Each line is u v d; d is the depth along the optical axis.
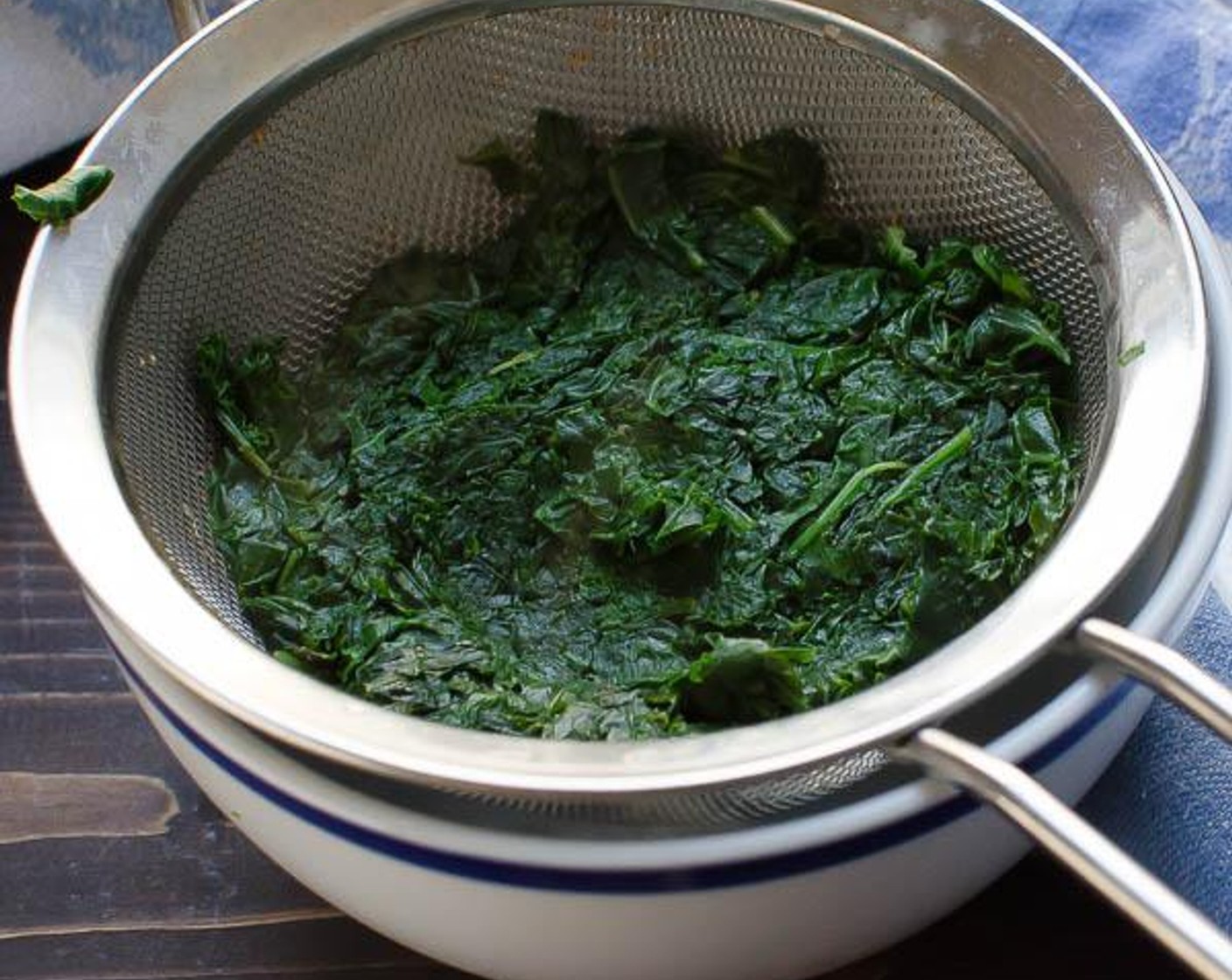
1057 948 0.61
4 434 0.72
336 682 0.62
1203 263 0.60
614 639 0.62
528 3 0.66
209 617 0.55
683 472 0.64
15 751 0.66
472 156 0.69
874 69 0.65
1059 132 0.62
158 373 0.64
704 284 0.68
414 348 0.68
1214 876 0.61
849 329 0.67
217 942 0.62
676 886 0.54
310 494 0.65
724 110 0.68
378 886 0.56
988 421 0.64
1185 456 0.55
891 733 0.52
